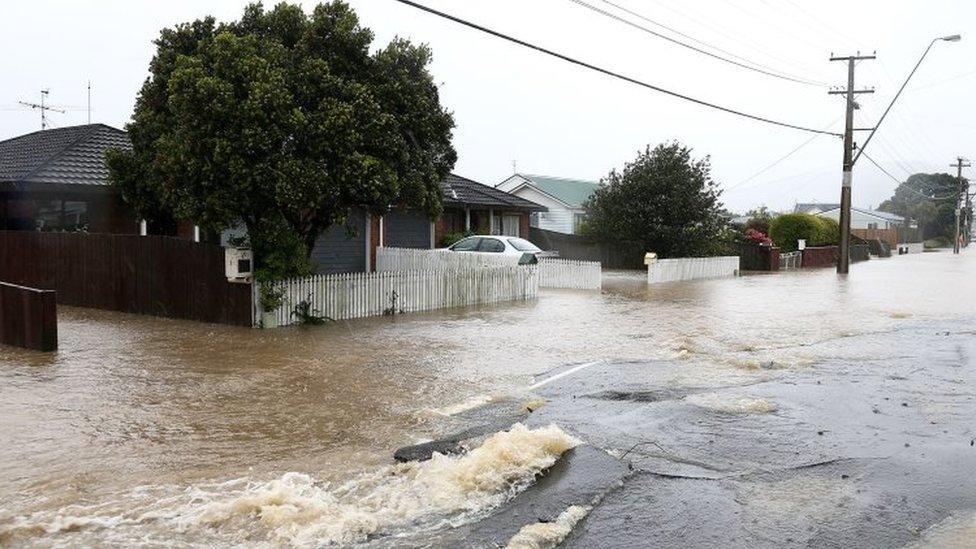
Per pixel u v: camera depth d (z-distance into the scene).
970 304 21.08
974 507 5.73
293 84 13.70
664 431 7.73
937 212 107.00
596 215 35.34
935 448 7.19
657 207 33.47
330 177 13.59
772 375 10.76
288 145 13.49
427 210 15.83
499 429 7.73
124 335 12.90
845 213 35.16
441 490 5.93
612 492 6.03
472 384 9.84
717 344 13.55
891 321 17.14
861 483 6.24
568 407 8.72
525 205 33.03
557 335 14.13
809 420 8.21
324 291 15.02
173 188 13.81
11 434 7.32
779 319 17.28
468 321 15.74
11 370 10.10
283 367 10.58
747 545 5.06
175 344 12.14
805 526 5.37
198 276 14.43
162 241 14.90
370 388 9.48
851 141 35.03
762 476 6.41
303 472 6.39
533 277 20.89
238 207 13.56
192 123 13.05
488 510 5.61
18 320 11.67
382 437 7.43
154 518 5.38
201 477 6.25
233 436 7.41
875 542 5.11
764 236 40.66
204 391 9.15
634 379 10.34
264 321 13.84
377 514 5.50
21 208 18.53
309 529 5.16
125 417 7.97
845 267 35.34
